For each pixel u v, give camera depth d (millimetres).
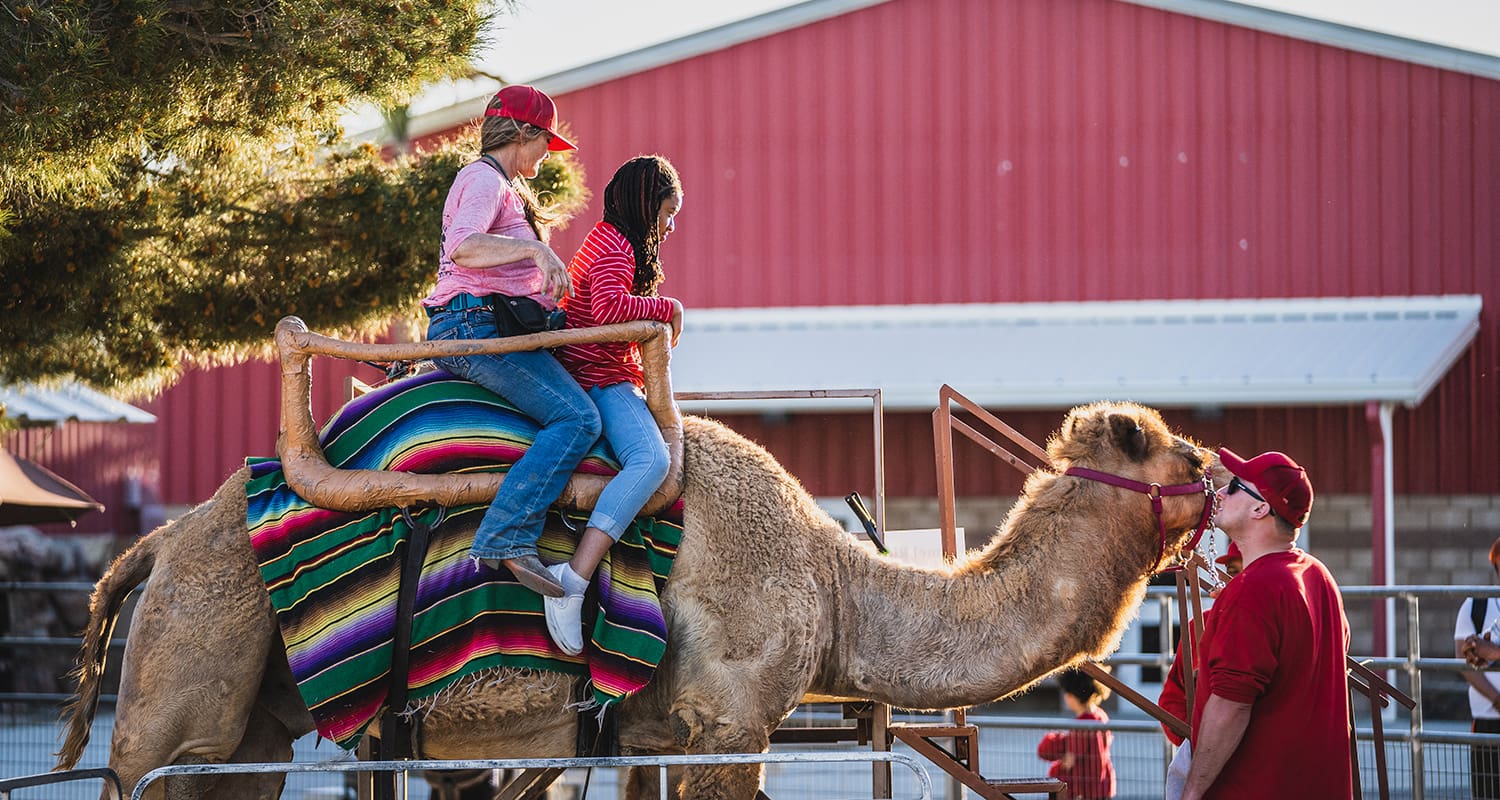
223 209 11320
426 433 5676
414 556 5551
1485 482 21125
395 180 11609
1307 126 22203
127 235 10617
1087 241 22359
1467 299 21625
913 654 5910
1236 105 22312
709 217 22891
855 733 7781
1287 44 22234
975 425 20844
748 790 5656
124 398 12336
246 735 6066
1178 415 20922
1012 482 20719
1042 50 22625
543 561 5562
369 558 5559
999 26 22719
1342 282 22031
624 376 5926
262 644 5578
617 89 23047
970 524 20734
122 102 8453
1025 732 16359
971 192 22594
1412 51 22016
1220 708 5387
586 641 5598
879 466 7301
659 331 5758
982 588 5984
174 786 5566
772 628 5703
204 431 23109
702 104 23000
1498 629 10430
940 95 22734
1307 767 5438
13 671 20969
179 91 8805
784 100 22922
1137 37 22500
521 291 5754
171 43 8758
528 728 5676
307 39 8969
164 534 5848
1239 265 22156
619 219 5871
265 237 11258
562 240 22859
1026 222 22453
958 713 7543
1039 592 5957
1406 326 21031
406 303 11656
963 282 22469
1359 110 22141
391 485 5574
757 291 22734
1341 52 22203
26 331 10883
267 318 11492
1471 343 21453
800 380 19953
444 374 5887
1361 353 20047
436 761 4953
